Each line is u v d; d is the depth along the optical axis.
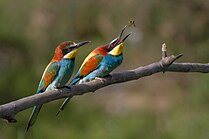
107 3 16.30
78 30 16.17
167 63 4.83
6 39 14.77
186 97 13.67
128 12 16.03
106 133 11.88
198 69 5.00
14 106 3.95
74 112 13.05
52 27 15.97
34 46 15.12
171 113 12.87
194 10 15.73
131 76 4.76
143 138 11.81
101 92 14.69
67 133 12.14
